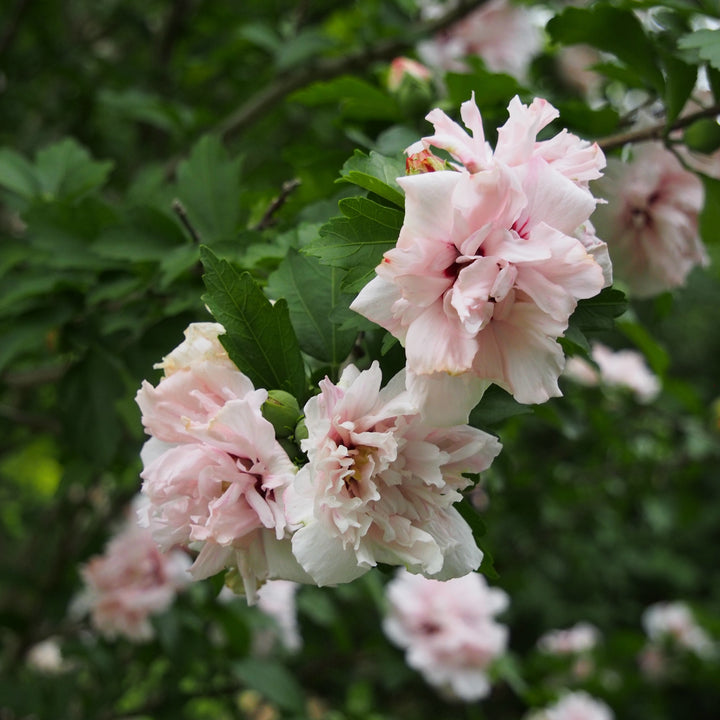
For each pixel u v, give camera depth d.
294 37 1.05
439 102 0.72
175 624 0.98
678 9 0.67
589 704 1.42
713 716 2.48
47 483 1.99
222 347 0.53
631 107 0.76
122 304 0.72
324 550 0.50
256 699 1.33
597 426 1.15
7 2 1.39
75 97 1.42
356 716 1.29
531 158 0.51
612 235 0.64
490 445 0.52
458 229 0.49
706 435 1.33
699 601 2.75
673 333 3.15
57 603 1.16
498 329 0.50
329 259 0.53
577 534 1.73
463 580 1.06
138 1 1.55
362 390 0.50
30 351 0.90
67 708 1.09
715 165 0.66
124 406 0.70
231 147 1.14
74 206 0.71
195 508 0.52
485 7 1.00
